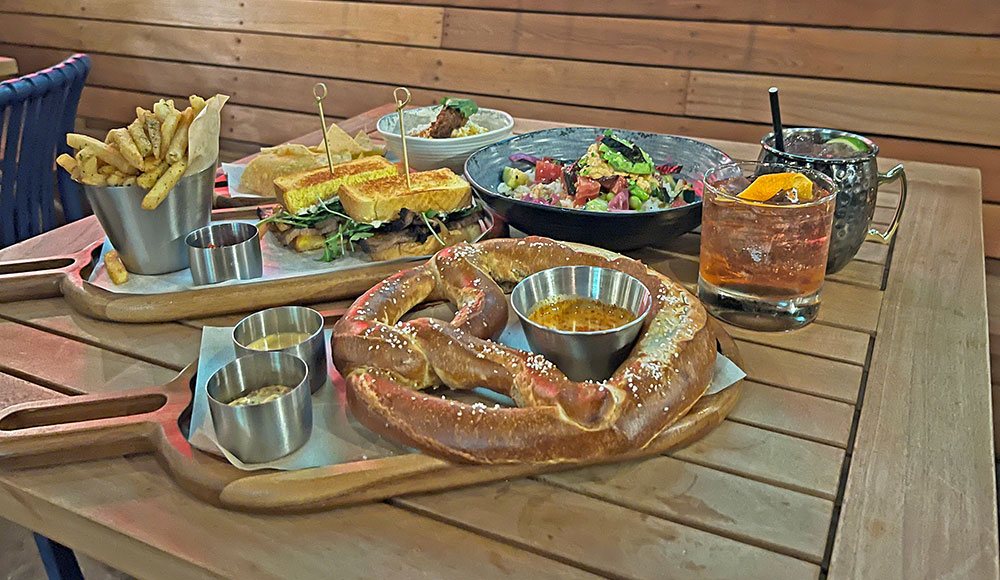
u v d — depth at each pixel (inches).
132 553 28.1
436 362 33.8
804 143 47.2
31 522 30.8
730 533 27.6
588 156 54.2
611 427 29.8
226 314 43.9
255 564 26.4
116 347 40.2
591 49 101.8
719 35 93.9
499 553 27.0
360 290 45.4
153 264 46.0
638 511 28.8
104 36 137.3
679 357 32.7
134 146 42.9
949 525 27.5
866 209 43.8
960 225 55.5
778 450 32.0
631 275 39.1
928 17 82.7
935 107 85.4
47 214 87.4
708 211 40.5
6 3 143.8
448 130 63.1
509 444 29.3
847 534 27.1
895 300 44.3
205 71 131.6
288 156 60.9
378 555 26.8
